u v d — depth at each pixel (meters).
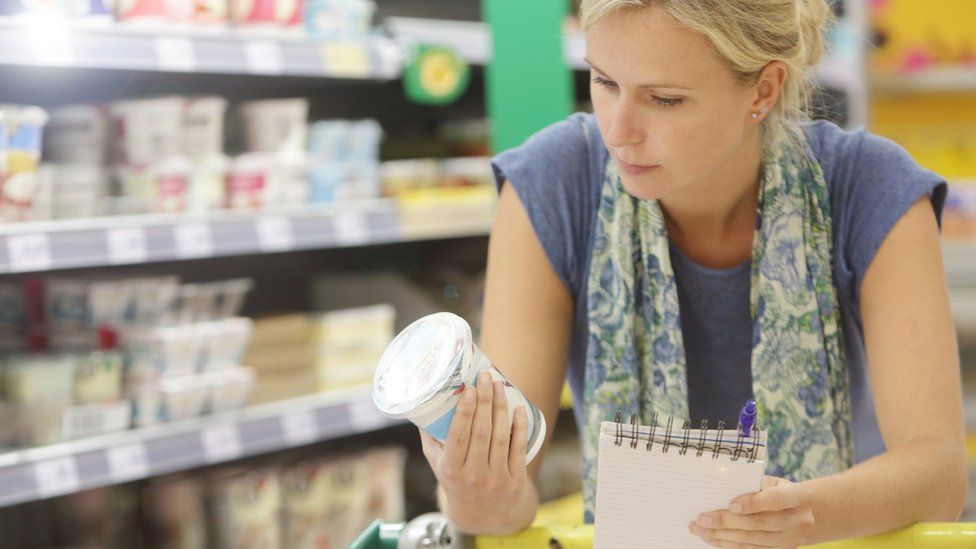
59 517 2.69
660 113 1.09
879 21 4.15
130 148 2.54
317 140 2.91
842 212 1.32
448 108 3.69
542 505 3.18
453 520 1.13
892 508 1.08
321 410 2.78
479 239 3.54
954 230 3.92
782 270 1.32
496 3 3.04
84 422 2.39
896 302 1.25
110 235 2.37
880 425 1.25
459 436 0.98
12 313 2.55
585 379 1.40
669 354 1.32
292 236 2.70
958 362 1.24
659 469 0.96
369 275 3.24
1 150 2.24
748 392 1.39
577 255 1.37
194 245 2.52
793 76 1.21
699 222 1.33
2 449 2.31
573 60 3.27
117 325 2.54
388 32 3.10
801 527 0.97
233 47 2.55
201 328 2.57
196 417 2.58
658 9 1.04
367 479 2.97
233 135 3.10
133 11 2.44
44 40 2.22
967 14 4.17
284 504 2.82
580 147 1.38
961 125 4.33
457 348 0.98
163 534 2.66
